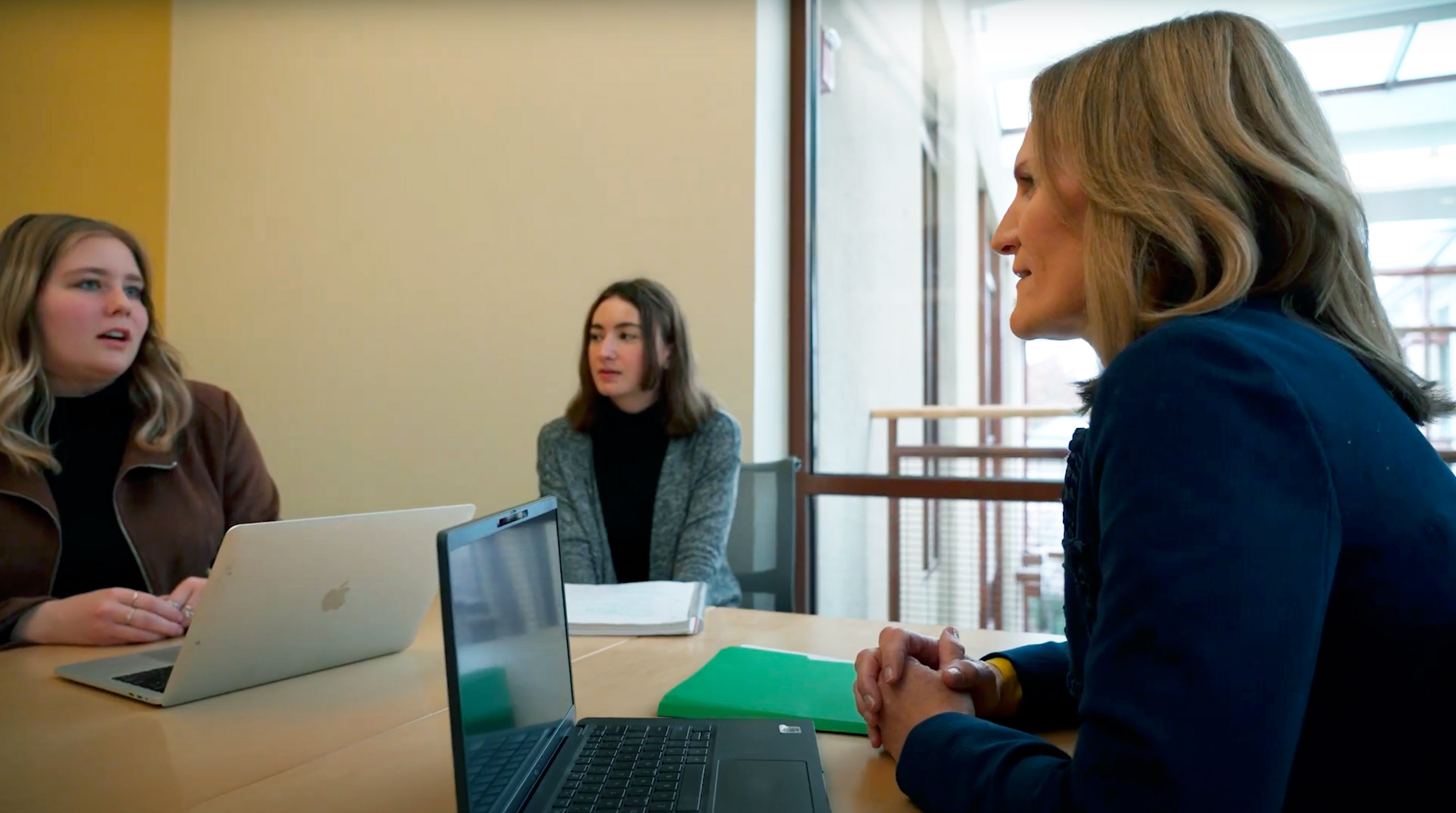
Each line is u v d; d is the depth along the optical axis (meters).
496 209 2.98
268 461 3.29
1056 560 2.56
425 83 3.09
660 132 2.75
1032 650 0.98
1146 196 0.65
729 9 2.67
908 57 2.85
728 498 2.01
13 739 0.90
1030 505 2.58
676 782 0.75
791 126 2.85
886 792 0.78
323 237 3.24
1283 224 0.66
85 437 1.64
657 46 2.76
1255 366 0.56
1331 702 0.58
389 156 3.14
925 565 2.70
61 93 3.43
